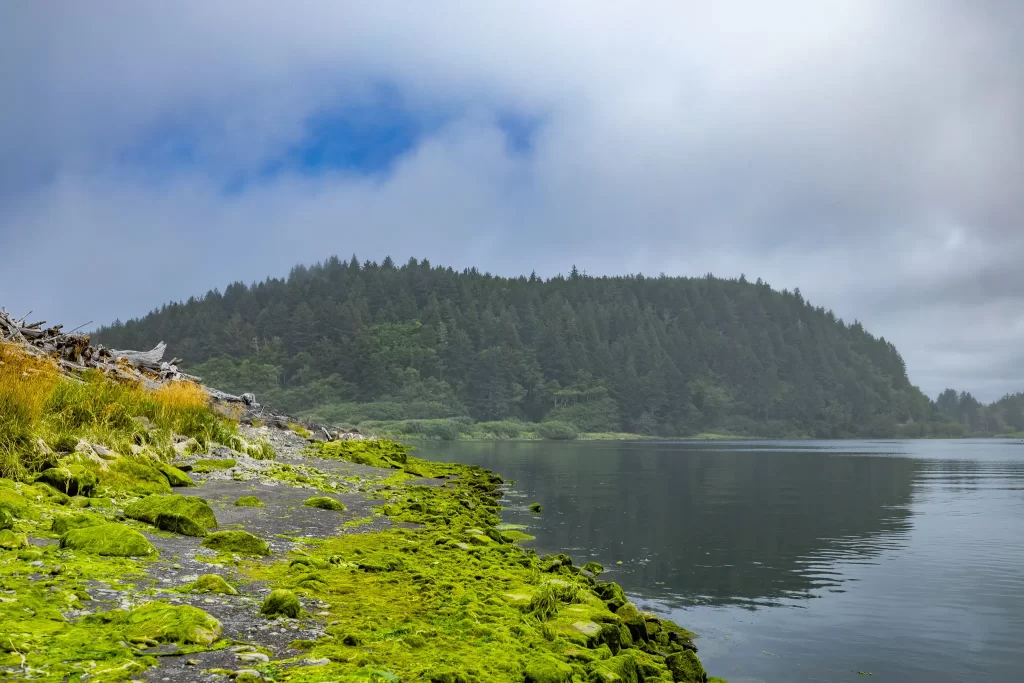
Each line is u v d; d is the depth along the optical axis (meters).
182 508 9.28
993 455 84.44
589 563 12.77
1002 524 20.30
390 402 175.12
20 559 6.66
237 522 10.45
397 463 27.36
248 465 17.20
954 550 15.83
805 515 21.89
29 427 11.21
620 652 7.27
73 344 21.98
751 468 48.44
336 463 23.55
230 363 197.75
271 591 6.73
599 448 94.69
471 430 159.38
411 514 13.27
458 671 4.93
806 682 7.72
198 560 7.62
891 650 8.81
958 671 8.12
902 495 29.48
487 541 11.84
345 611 6.35
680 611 10.47
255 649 4.95
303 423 35.41
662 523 19.27
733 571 13.23
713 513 21.83
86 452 11.74
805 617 10.24
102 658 4.43
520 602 7.71
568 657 6.11
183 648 4.84
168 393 19.38
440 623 6.31
